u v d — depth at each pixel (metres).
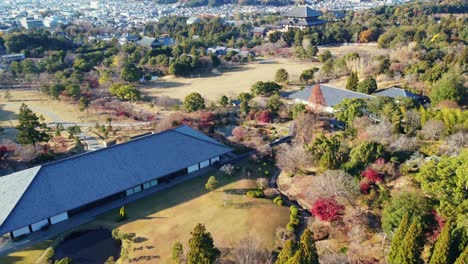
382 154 66.88
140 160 69.62
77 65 148.50
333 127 92.12
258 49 189.50
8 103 119.31
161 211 62.44
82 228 58.81
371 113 87.50
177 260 49.47
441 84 94.50
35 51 170.62
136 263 51.00
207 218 60.47
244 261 49.84
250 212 61.88
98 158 67.38
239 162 79.19
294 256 40.47
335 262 47.22
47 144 88.25
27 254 53.53
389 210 51.03
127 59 159.62
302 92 115.38
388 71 125.69
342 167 66.38
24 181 60.88
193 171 74.69
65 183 62.00
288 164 73.06
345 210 58.56
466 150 54.72
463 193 49.22
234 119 103.25
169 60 162.50
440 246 41.00
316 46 181.62
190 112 104.38
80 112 111.12
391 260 44.31
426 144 73.19
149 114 108.44
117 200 65.25
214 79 150.25
